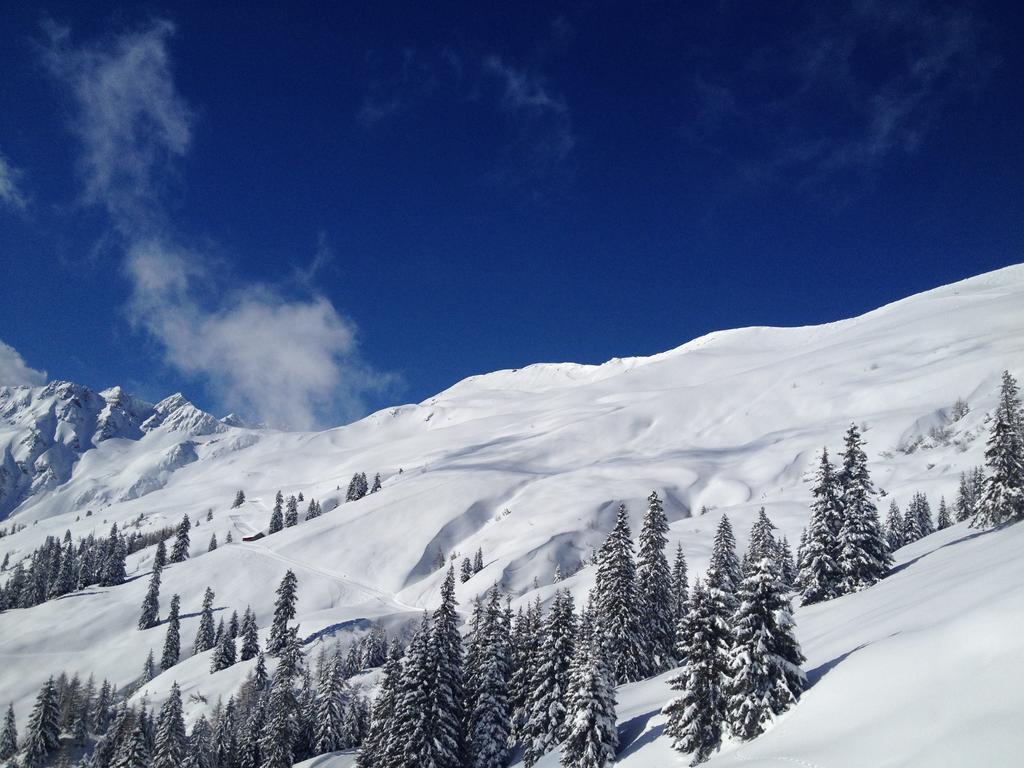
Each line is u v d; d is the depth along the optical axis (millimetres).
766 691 30781
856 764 22125
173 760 73875
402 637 143875
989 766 17797
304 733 84312
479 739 55031
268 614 191250
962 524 78062
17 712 135250
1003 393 61000
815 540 62219
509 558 198375
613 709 42062
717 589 38219
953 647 24797
